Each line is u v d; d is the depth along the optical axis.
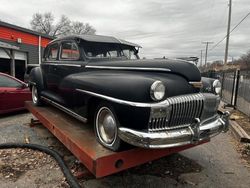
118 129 3.08
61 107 4.75
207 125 3.38
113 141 3.20
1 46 15.50
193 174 3.93
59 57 4.98
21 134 5.57
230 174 3.98
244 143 5.54
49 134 5.55
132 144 2.92
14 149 4.56
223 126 3.64
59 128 4.16
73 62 4.42
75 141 3.52
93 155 2.98
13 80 7.74
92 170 2.93
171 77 3.26
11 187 3.39
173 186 3.54
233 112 9.34
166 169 4.06
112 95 3.16
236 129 6.25
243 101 9.16
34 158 4.21
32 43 18.86
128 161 3.13
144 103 2.89
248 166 4.31
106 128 3.33
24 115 7.67
